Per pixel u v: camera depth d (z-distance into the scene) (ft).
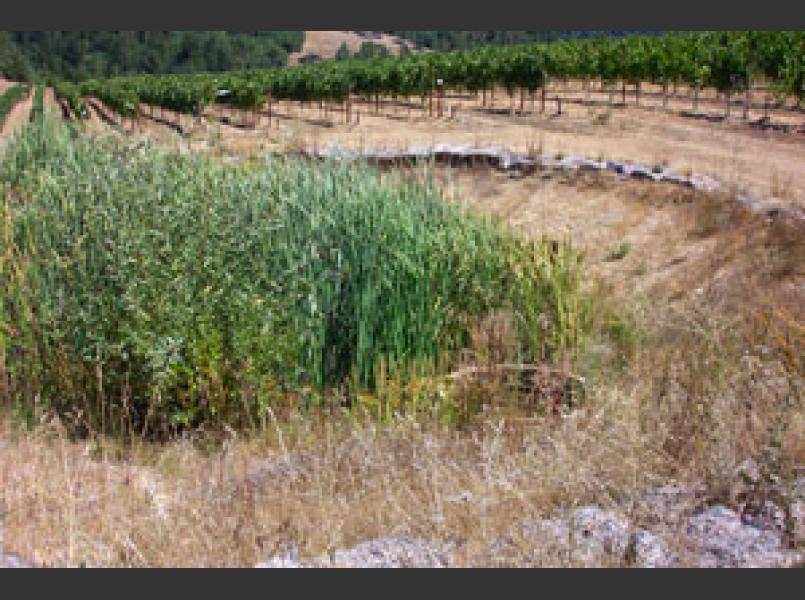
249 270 26.55
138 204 26.30
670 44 97.55
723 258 40.42
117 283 24.45
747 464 15.55
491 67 103.24
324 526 14.98
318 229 28.25
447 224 29.81
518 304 27.48
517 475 16.05
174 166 29.40
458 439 20.97
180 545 14.49
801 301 30.22
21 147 36.35
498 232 30.14
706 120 75.66
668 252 44.34
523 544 12.98
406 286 27.61
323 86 116.06
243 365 24.68
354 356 27.27
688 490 14.94
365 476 18.06
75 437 23.82
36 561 13.82
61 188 28.91
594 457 16.28
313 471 18.57
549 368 24.13
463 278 27.91
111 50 440.45
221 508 16.42
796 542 13.01
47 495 16.88
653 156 61.87
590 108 92.73
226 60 435.94
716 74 77.77
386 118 110.52
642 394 19.45
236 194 28.53
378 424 22.58
